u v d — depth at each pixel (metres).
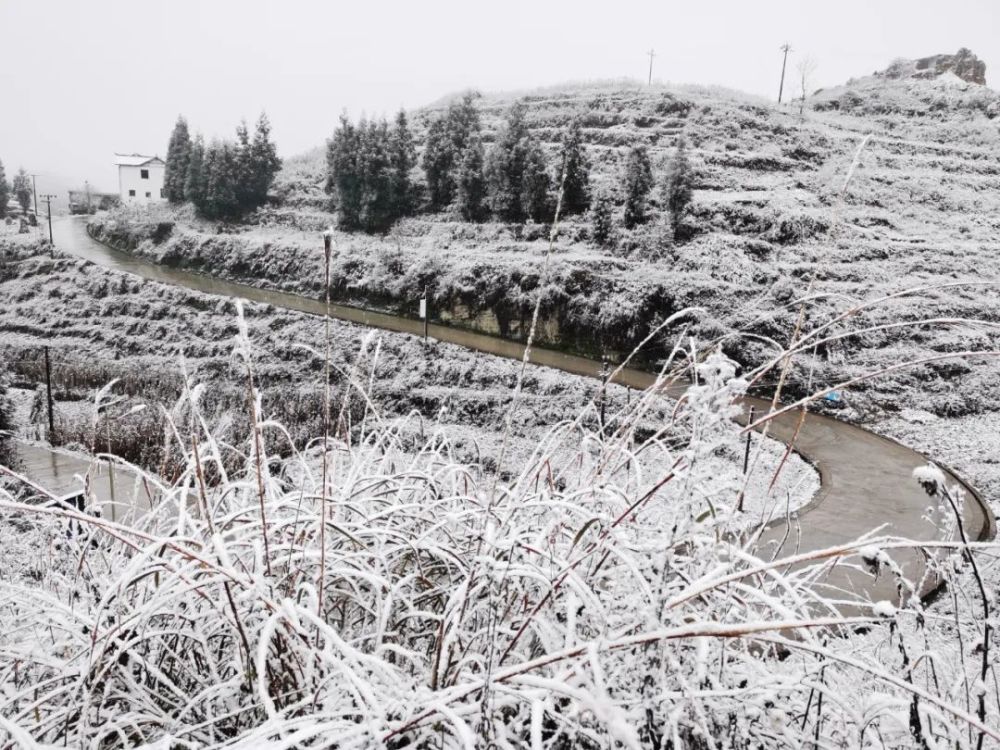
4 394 21.28
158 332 34.78
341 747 1.13
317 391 20.52
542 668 1.59
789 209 35.56
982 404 22.19
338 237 44.72
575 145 39.00
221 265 45.38
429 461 2.62
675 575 1.71
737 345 22.80
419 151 54.22
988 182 41.72
